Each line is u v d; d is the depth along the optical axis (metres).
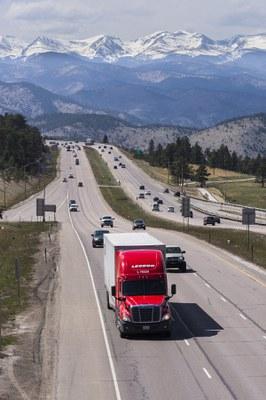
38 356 35.41
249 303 49.09
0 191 193.00
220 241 92.88
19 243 92.81
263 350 35.81
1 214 143.75
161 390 29.17
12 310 47.03
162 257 40.62
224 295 52.41
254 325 41.91
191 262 71.69
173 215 156.62
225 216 152.75
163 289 39.62
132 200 194.88
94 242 86.62
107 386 30.05
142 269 39.91
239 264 70.06
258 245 88.69
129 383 30.41
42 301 50.62
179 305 48.53
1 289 55.59
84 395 28.88
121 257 40.59
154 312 38.25
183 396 28.22
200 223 132.75
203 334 39.72
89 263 71.88
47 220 138.25
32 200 187.62
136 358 34.69
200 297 51.59
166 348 36.56
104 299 51.19
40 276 62.91
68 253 80.88
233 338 38.62
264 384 29.72
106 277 48.59
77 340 38.75
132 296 39.19
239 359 34.06
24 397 28.59
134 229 113.50
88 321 43.69
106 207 174.25
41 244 91.25
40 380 31.20
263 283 57.91
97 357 35.06
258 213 160.25
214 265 69.25
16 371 32.47
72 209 163.00
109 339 38.84
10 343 37.88
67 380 31.14
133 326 38.12
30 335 39.91
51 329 41.56
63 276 62.84
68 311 46.91
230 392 28.61
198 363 33.44
